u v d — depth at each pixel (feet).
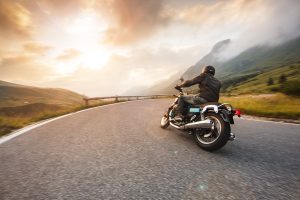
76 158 11.74
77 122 23.86
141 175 9.60
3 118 25.91
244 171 10.18
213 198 7.70
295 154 12.80
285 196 7.89
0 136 17.34
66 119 26.53
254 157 12.21
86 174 9.67
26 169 10.22
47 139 15.89
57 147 13.78
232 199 7.64
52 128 20.29
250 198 7.73
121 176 9.48
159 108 42.60
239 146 14.43
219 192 8.14
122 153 12.64
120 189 8.31
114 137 16.53
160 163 11.10
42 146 14.05
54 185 8.62
